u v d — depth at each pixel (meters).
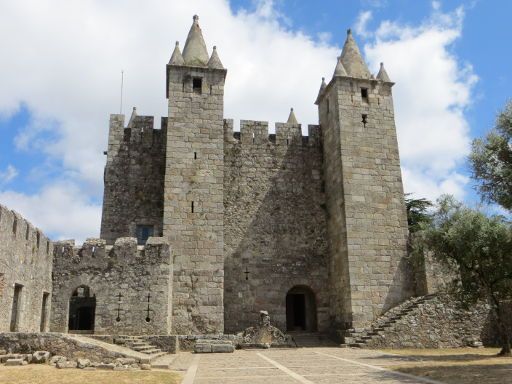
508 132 18.34
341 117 34.59
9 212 19.73
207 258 31.09
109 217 34.75
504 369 16.98
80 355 17.48
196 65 34.66
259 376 15.69
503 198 18.09
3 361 16.62
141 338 24.00
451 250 23.81
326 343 31.47
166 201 31.73
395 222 33.25
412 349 27.19
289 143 37.69
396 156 34.69
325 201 36.66
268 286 34.34
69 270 26.31
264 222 35.62
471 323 28.86
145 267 26.67
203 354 24.77
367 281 31.55
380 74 36.59
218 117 33.91
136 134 36.47
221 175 32.81
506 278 22.86
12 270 20.06
